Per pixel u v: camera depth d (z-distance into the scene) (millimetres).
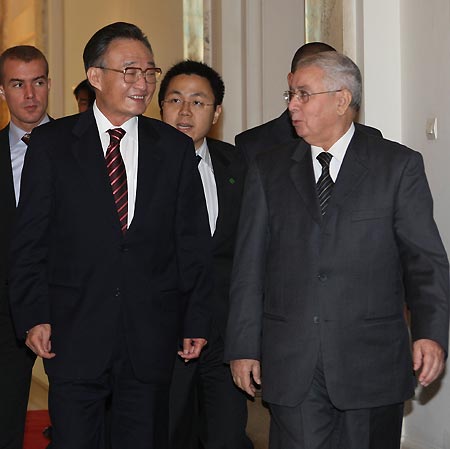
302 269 3570
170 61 8078
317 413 3580
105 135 3803
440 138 5008
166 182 3793
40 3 9266
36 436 6098
